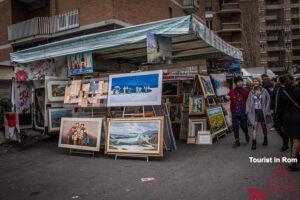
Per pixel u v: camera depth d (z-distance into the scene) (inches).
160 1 989.8
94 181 293.9
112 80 403.5
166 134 408.5
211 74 550.3
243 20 1923.0
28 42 964.0
